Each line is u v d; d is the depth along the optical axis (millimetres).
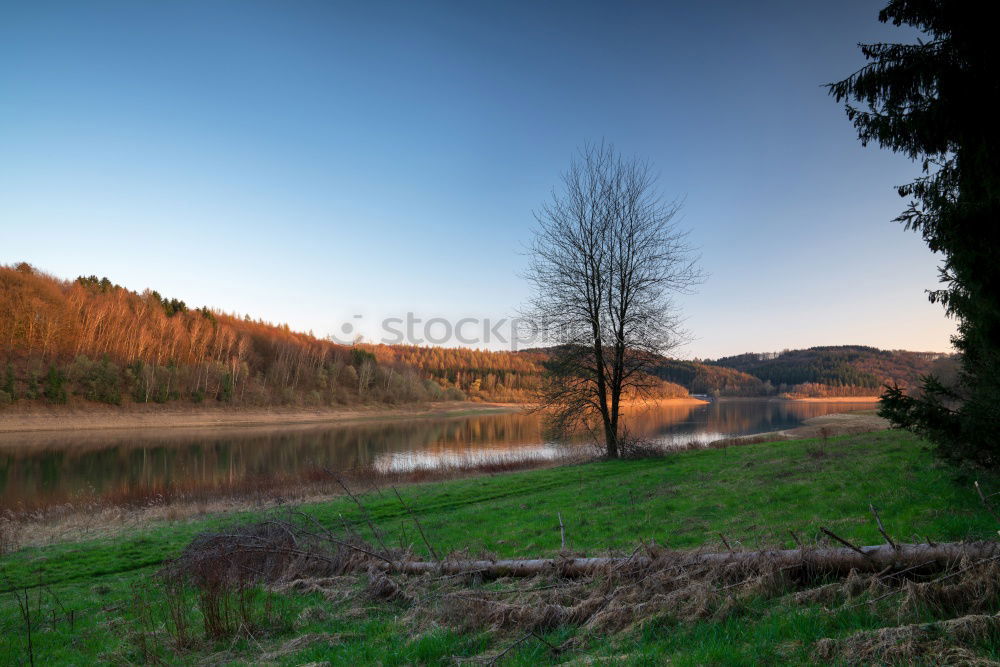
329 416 93375
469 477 25609
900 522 8633
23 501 23766
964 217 7219
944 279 8648
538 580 8102
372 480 24969
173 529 16234
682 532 10742
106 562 13000
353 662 5965
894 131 7922
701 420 69438
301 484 24531
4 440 52438
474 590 7879
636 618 6105
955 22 7270
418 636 6539
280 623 7613
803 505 11172
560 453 36031
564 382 27031
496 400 138500
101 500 22641
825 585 5953
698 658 4770
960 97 7160
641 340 26312
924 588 5227
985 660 3988
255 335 133625
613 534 11258
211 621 7461
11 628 8648
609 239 27094
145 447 49344
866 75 7855
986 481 9594
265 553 10312
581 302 27094
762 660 4617
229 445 51438
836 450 17344
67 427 64875
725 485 14805
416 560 10055
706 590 6297
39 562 13336
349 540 10680
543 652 5707
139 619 8328
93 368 76750
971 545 5758
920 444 15500
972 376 10531
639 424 59688
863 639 4609
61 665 7016
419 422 87250
